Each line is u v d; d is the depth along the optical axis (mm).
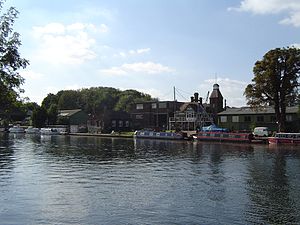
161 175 35344
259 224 19641
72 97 198500
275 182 31359
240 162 45625
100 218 20797
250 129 97125
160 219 20547
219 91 130500
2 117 17281
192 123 119375
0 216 21219
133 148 69500
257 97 78312
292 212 21906
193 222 19984
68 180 32625
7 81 15109
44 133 136250
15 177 34312
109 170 38781
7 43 14836
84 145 77938
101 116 141125
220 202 24266
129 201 24562
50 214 21609
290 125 90812
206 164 43844
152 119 134625
